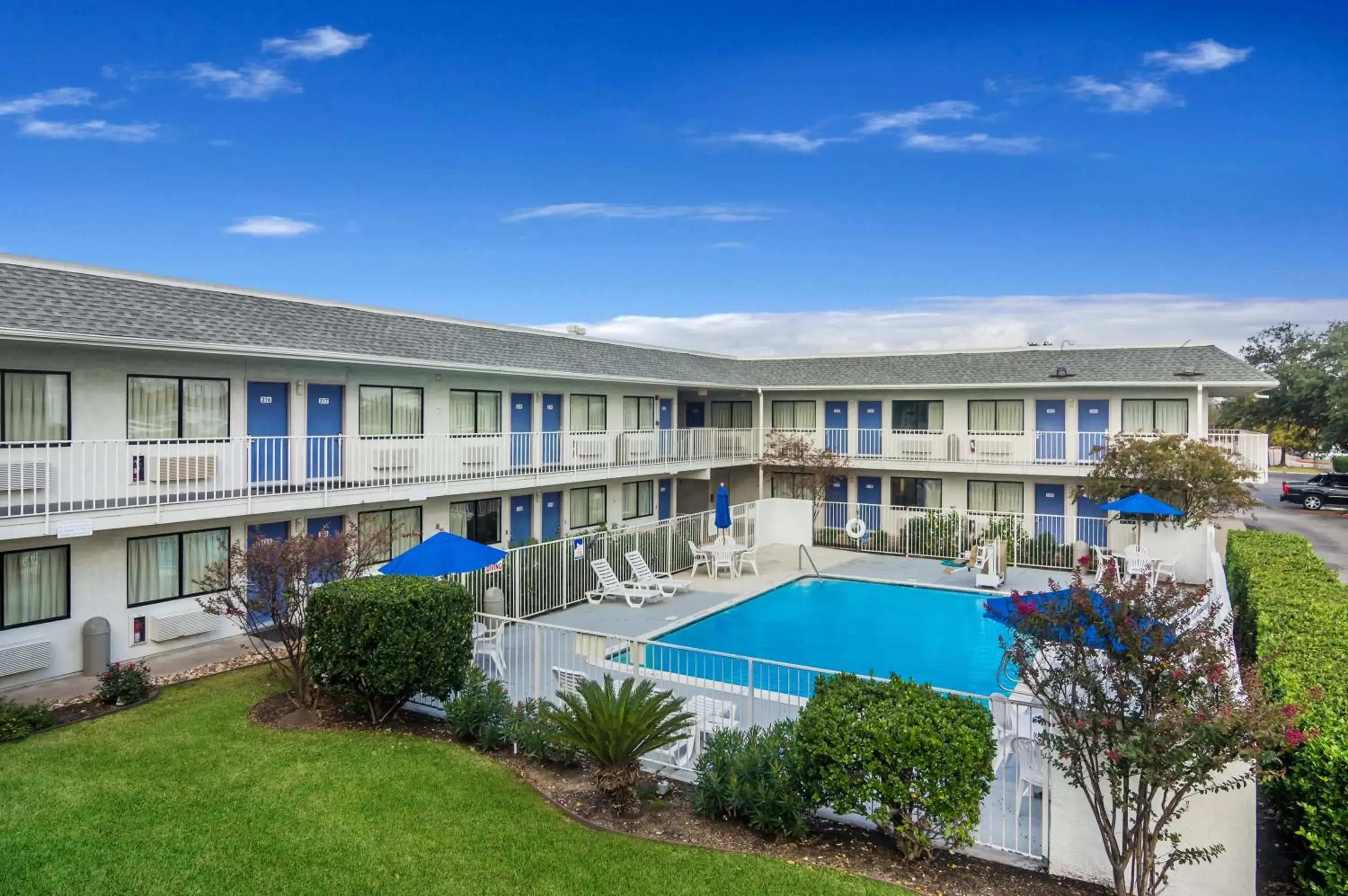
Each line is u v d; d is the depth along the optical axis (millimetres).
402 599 11016
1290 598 12773
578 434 24859
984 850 8031
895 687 8234
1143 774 6340
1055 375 28344
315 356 16938
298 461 18188
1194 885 7102
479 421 23250
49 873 7301
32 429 13945
